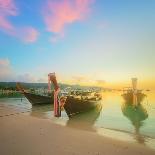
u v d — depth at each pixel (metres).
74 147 9.54
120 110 29.81
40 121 16.31
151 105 35.62
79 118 21.16
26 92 32.47
